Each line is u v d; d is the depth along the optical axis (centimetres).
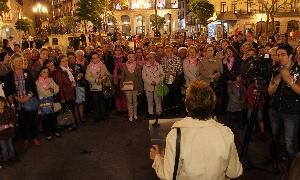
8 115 604
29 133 694
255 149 623
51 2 6450
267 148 627
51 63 767
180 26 7181
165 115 851
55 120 741
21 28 4725
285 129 480
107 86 860
